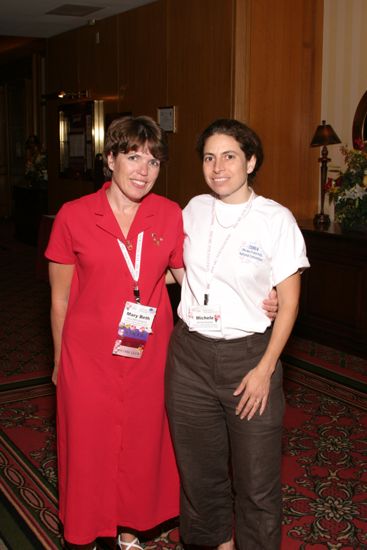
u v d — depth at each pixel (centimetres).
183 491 232
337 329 511
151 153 210
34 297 694
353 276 492
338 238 495
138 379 226
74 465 226
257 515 206
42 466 325
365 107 543
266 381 198
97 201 218
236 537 216
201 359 207
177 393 215
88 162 793
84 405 221
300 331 546
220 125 199
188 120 606
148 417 230
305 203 597
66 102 839
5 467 324
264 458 203
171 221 223
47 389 430
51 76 876
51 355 503
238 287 201
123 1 651
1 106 1306
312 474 318
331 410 397
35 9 706
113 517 234
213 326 203
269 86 559
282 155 576
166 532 271
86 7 687
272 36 553
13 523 277
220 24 554
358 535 267
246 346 203
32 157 1036
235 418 205
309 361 487
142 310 219
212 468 224
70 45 817
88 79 782
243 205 204
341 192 513
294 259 197
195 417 214
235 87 546
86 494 228
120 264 217
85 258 216
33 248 1004
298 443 352
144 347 224
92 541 234
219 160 198
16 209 1072
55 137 878
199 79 586
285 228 199
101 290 218
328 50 574
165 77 634
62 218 217
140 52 670
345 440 356
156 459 236
